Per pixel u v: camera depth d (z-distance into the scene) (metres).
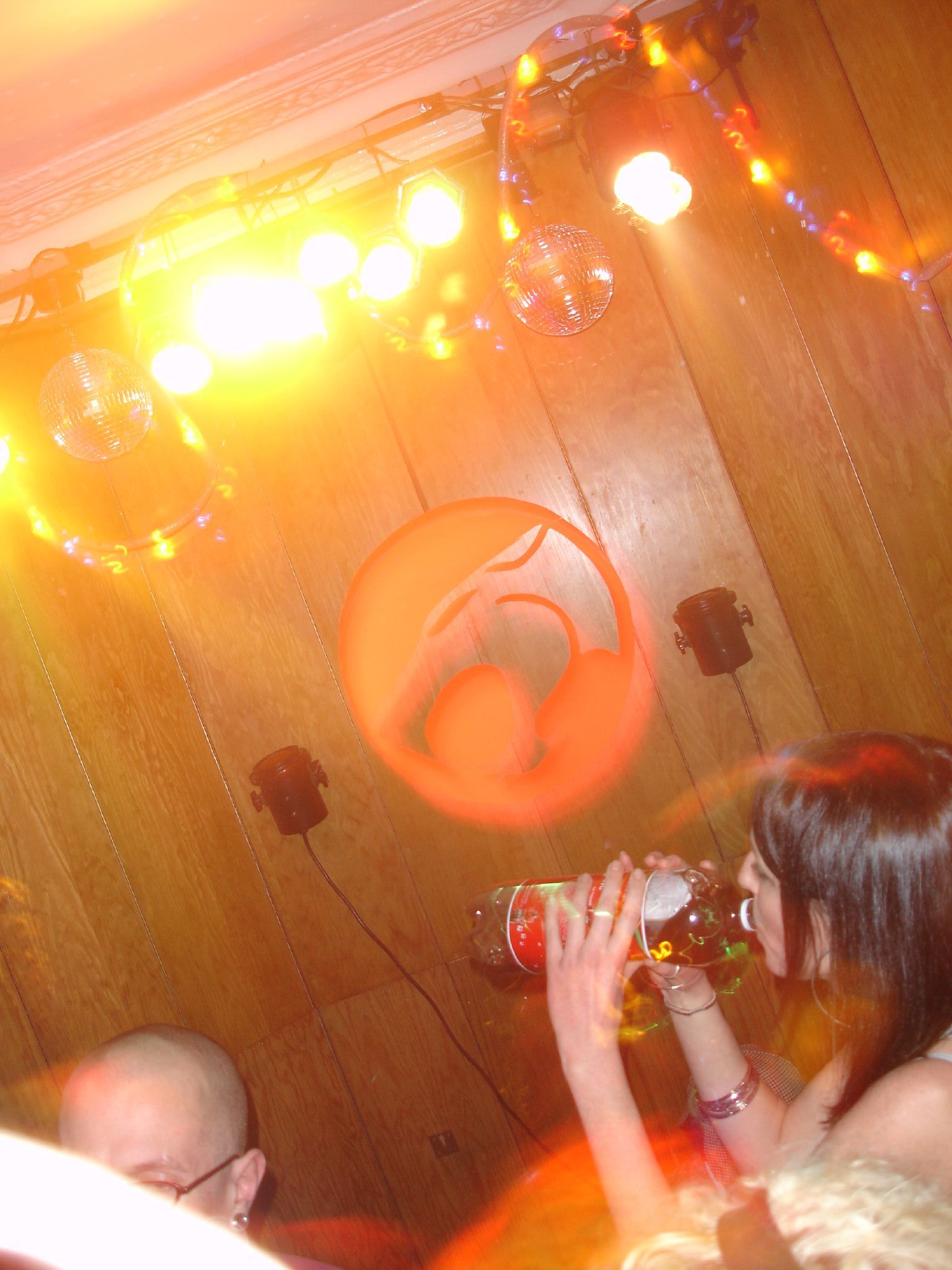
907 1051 0.84
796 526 2.52
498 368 2.54
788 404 2.49
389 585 2.57
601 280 2.16
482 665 2.57
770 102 2.43
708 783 2.56
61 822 2.45
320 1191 2.54
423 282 2.52
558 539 2.55
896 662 2.52
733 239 2.47
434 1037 2.59
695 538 2.54
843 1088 0.90
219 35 1.93
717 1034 1.10
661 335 2.51
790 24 2.40
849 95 2.40
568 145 2.48
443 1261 2.58
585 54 2.21
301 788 2.45
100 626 2.52
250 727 2.58
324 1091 2.57
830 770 0.90
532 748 2.58
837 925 0.87
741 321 2.49
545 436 2.54
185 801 2.54
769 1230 0.42
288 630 2.58
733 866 2.55
